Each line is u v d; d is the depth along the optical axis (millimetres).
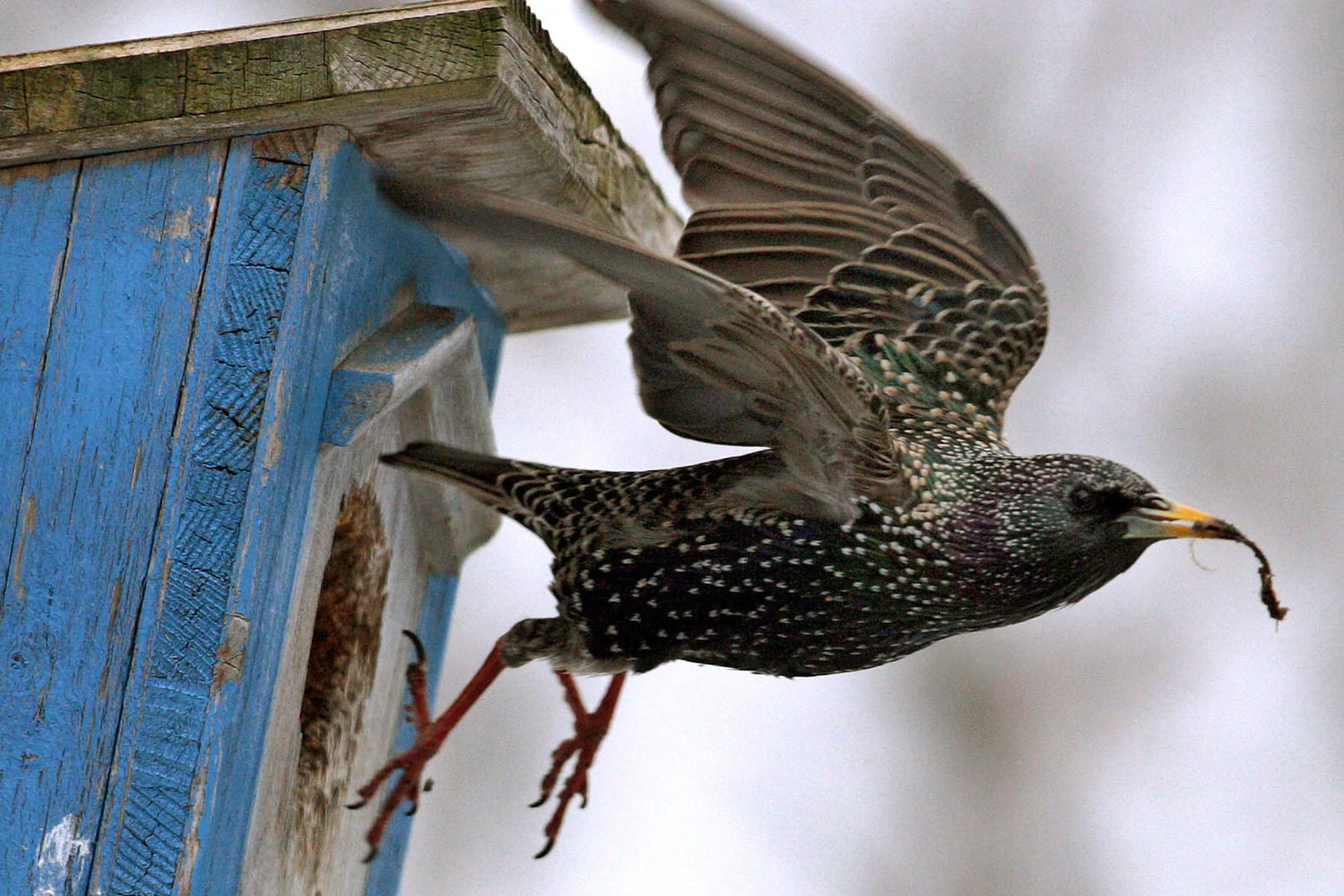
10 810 6781
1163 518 7320
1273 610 7266
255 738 6918
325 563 7516
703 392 7066
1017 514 7375
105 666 6801
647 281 6379
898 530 7328
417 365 7250
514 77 6891
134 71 6879
